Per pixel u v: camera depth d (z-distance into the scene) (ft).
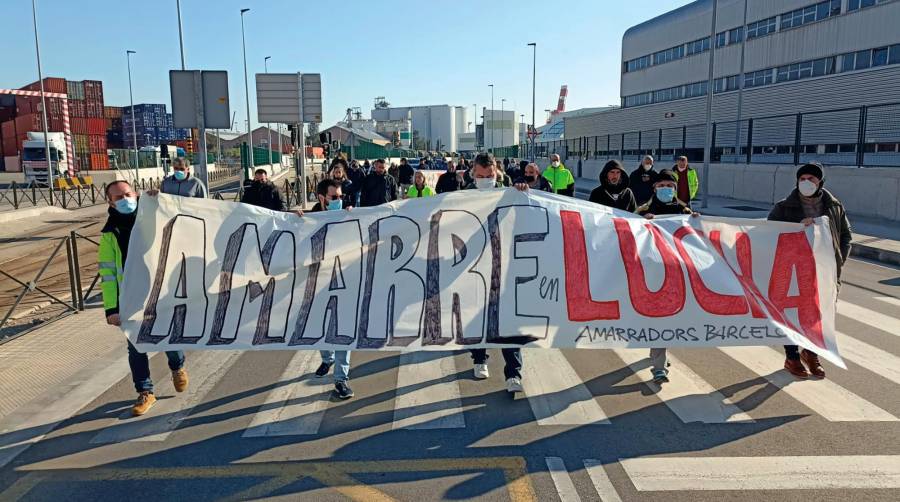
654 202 19.54
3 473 13.03
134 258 16.26
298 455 13.58
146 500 11.92
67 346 21.67
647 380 17.78
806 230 17.66
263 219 17.22
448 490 12.07
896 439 13.89
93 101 191.93
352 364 19.70
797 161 65.41
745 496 11.69
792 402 15.99
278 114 67.21
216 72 45.32
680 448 13.64
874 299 27.35
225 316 16.60
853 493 11.73
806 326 17.37
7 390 17.63
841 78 87.76
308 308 16.80
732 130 105.70
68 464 13.35
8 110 174.29
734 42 119.55
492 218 17.44
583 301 16.83
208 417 15.66
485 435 14.42
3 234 58.13
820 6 97.86
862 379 17.57
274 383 18.06
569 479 12.41
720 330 16.74
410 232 17.28
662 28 144.25
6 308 28.53
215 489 12.28
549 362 19.49
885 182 52.11
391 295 16.93
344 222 17.37
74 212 79.46
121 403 16.67
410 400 16.57
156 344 16.16
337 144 112.78
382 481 12.44
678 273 16.98
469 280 17.04
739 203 70.23
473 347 16.65
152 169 183.73
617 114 159.02
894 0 84.17
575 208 17.72
